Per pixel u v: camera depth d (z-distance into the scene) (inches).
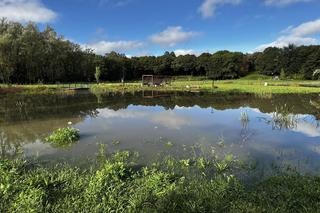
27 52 2282.2
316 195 252.4
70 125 652.7
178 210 235.3
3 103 1101.7
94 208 237.5
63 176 301.6
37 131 589.9
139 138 522.0
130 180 301.1
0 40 1975.9
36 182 277.3
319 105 973.8
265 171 339.0
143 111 898.1
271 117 761.6
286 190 267.7
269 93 1483.8
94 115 808.3
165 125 656.4
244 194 260.5
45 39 2596.0
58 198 255.9
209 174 327.3
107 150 439.2
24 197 246.7
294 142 492.7
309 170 343.9
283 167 355.3
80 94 1572.3
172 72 4512.8
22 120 718.5
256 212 226.2
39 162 378.6
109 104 1083.3
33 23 2458.2
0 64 2048.5
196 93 1596.9
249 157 400.8
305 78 3361.2
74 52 3125.0
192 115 812.0
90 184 274.1
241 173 331.0
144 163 371.6
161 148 451.2
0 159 365.7
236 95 1441.9
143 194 258.7
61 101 1187.3
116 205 245.4
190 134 557.3
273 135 548.1
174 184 274.8
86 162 377.1
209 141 500.4
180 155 410.9
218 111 896.9
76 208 239.5
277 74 4156.0
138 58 4512.8
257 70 4426.7
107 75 3693.4
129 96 1445.6
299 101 1114.1
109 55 4274.1
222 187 270.5
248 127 628.4
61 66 2881.4
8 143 490.6
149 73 4362.7
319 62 3233.3
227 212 229.8
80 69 3216.0
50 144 478.3
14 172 309.1
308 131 583.8
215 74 4092.0
